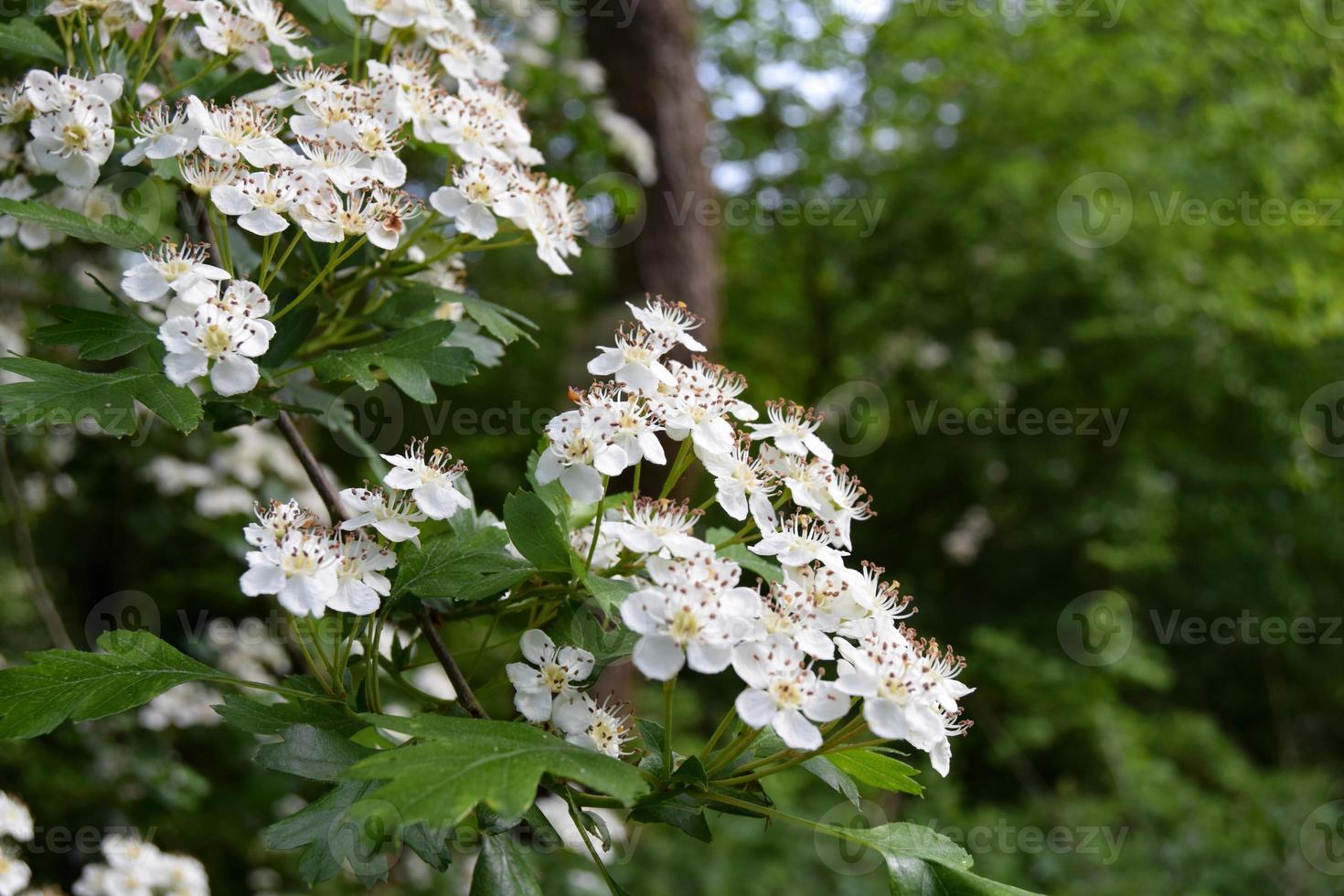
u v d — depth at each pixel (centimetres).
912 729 133
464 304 189
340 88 176
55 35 203
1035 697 783
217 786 461
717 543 171
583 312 717
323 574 138
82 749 400
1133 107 923
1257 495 912
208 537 514
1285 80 861
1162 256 872
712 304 550
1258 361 899
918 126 988
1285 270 863
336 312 192
